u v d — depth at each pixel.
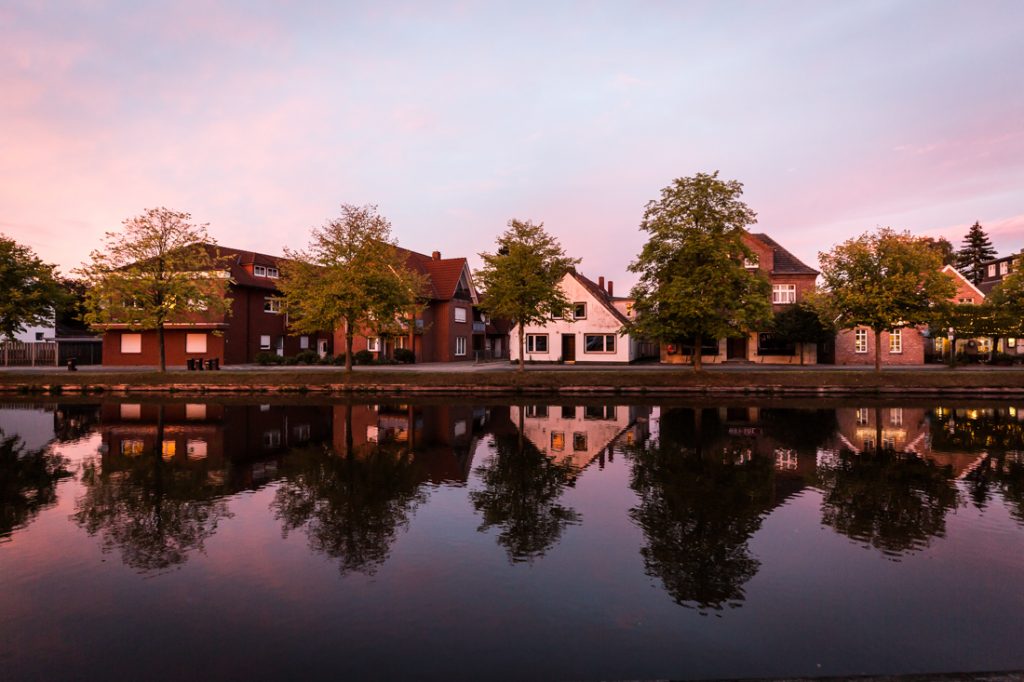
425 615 5.92
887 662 5.06
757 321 26.72
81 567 7.19
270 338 48.78
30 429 18.16
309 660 5.08
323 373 31.39
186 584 6.67
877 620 5.82
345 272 27.80
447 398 27.31
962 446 14.84
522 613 5.97
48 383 30.53
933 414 21.09
